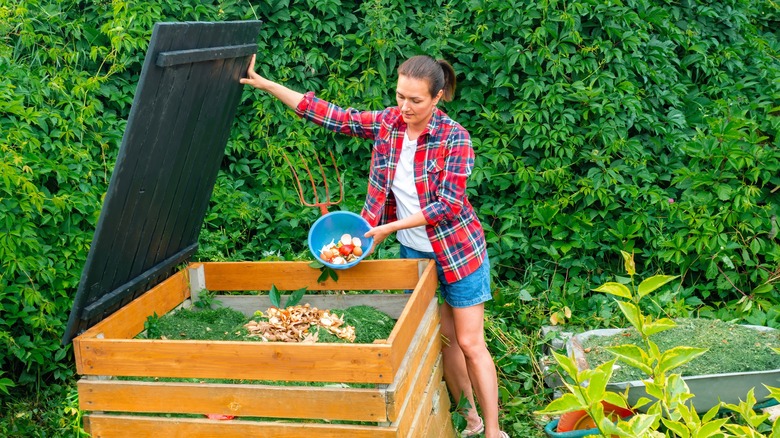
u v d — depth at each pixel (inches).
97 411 104.0
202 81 110.6
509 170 187.3
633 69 192.7
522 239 183.9
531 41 180.4
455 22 184.2
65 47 167.6
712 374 130.8
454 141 119.0
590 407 57.2
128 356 99.2
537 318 173.2
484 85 187.0
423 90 113.3
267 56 182.1
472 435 142.3
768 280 182.2
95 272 100.8
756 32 230.2
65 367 149.7
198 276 136.3
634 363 65.1
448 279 126.8
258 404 96.7
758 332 146.2
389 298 135.7
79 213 155.6
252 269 135.9
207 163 128.5
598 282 183.8
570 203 184.5
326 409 95.0
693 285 185.2
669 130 193.0
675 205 182.5
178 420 100.0
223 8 179.6
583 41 187.2
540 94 185.5
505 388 152.5
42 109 155.6
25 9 161.0
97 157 163.3
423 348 113.1
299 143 179.8
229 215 176.4
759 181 190.4
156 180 108.9
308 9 185.3
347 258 126.8
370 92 183.9
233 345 96.1
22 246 143.8
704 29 211.2
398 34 182.1
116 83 171.9
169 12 177.0
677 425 63.9
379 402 93.2
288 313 124.3
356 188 184.2
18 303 145.1
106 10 172.6
